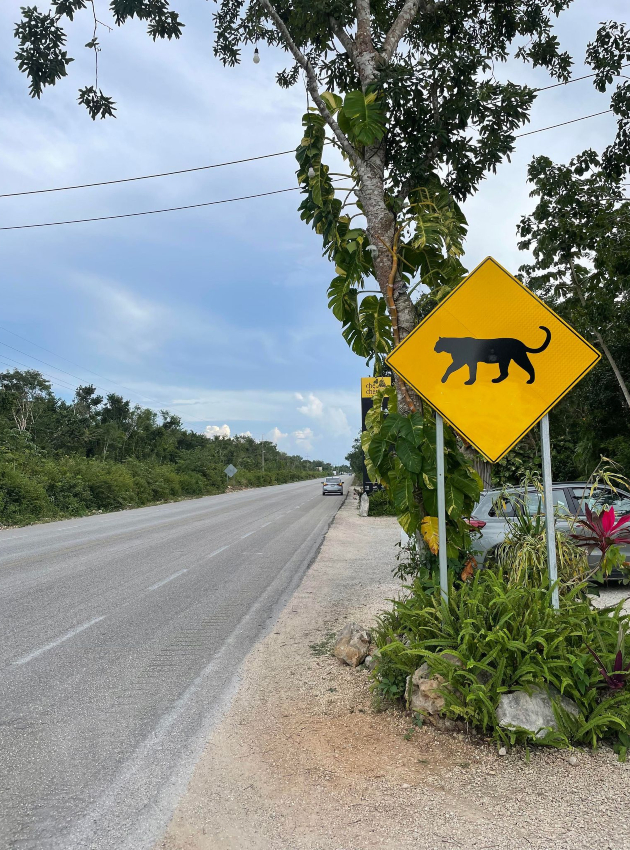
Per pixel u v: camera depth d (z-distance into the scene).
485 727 3.90
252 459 105.69
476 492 5.36
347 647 5.68
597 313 13.87
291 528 20.73
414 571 5.85
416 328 4.92
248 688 5.11
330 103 6.77
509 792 3.28
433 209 6.62
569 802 3.17
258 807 3.21
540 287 15.31
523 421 4.79
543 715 3.82
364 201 6.42
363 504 26.06
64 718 4.50
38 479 26.03
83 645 6.47
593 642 4.15
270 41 8.84
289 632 6.97
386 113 6.59
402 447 5.39
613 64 9.42
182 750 3.94
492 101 7.52
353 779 3.48
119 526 21.42
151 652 6.22
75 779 3.57
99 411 57.72
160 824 3.07
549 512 4.60
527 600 4.34
